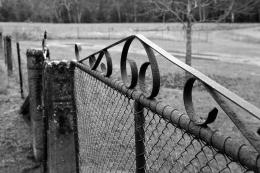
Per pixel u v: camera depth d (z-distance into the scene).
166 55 1.64
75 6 83.44
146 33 49.06
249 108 1.12
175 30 53.94
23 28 47.34
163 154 2.62
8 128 6.07
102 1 85.75
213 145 1.33
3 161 4.96
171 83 14.42
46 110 3.48
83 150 3.99
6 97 8.10
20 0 79.81
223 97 1.31
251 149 1.16
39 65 4.75
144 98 1.90
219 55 29.64
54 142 3.31
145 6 22.31
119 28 57.16
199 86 13.98
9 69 10.45
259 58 28.09
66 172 3.36
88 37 42.91
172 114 1.61
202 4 15.52
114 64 18.28
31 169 4.79
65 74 3.25
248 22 77.75
